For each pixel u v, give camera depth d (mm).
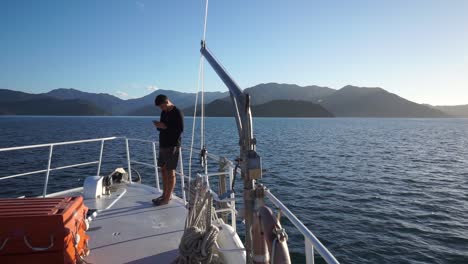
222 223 4012
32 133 62094
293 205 13984
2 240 2723
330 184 18594
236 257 3209
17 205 3107
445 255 9539
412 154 35781
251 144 1869
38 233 2779
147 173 19438
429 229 11469
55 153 28781
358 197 15648
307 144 45906
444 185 19078
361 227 11484
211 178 16797
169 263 3684
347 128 108375
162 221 4941
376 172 23094
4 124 114688
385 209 13719
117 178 7043
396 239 10523
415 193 16812
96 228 4672
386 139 60438
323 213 12953
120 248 4031
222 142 43344
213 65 2266
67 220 2945
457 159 31703
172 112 5480
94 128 88750
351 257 9273
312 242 1929
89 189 6047
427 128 121938
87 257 3785
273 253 1574
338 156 32219
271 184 18266
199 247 3014
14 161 24125
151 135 58188
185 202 5805
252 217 2016
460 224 12047
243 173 1981
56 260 2807
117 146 34938
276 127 109750
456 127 137750
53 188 15609
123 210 5441
